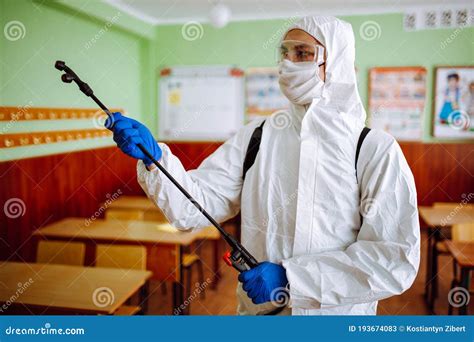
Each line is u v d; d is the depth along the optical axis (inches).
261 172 49.1
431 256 138.8
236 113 221.5
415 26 196.2
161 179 46.5
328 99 48.3
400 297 139.1
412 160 204.1
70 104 161.3
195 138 226.1
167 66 224.4
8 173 131.0
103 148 186.1
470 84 196.7
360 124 47.7
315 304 44.2
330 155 45.9
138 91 219.8
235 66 218.8
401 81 200.7
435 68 198.2
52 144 152.9
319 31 47.3
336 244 46.6
